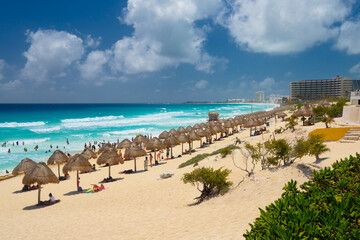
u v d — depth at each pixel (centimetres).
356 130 1778
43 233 906
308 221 265
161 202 1167
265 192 905
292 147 1173
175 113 11256
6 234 932
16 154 3048
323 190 366
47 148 3406
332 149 1483
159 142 2569
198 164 1786
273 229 262
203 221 780
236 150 1945
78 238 812
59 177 2144
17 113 10688
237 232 604
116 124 6331
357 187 348
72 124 6291
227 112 12050
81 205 1302
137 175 2030
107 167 2570
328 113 3173
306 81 17000
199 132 3350
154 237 712
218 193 1086
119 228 859
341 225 244
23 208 1384
